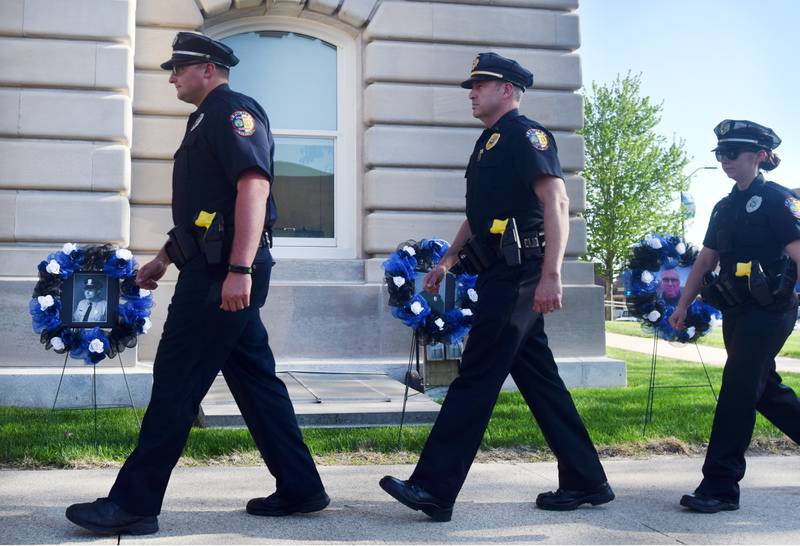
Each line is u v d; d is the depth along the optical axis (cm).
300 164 880
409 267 629
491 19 877
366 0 857
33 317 604
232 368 378
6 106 746
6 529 353
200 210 354
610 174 3478
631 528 374
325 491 401
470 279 640
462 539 352
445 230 857
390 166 855
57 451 510
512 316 382
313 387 711
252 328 377
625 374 865
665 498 432
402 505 409
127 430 582
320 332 827
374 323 838
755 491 452
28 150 746
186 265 355
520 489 448
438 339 627
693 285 472
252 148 348
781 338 423
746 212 430
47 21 752
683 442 579
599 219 3506
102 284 602
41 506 394
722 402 418
